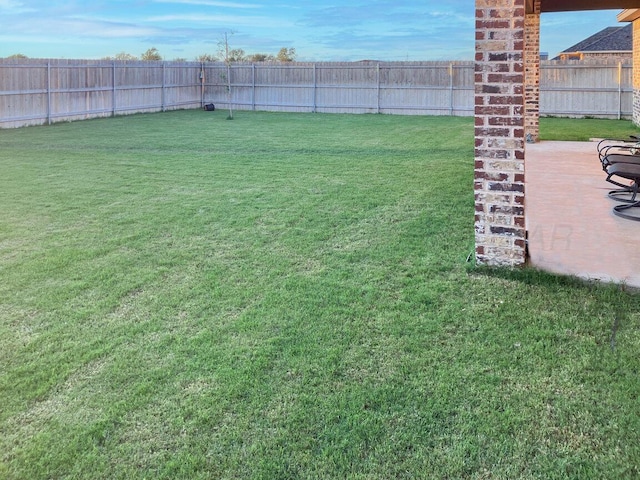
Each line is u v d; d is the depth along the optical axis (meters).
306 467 2.06
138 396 2.54
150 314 3.43
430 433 2.23
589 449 2.11
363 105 21.16
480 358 2.81
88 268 4.23
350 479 1.99
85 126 15.83
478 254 4.11
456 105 19.88
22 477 2.03
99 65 18.38
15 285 3.89
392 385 2.58
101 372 2.76
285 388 2.58
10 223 5.51
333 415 2.36
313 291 3.73
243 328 3.21
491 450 2.12
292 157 9.93
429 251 4.51
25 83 15.80
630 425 2.24
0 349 3.01
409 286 3.78
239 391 2.56
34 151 10.83
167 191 7.04
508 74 3.80
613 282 3.63
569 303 3.43
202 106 23.80
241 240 4.91
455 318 3.28
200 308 3.50
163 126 15.88
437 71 19.88
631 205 5.59
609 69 17.47
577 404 2.39
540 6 10.21
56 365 2.83
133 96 20.09
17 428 2.32
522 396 2.47
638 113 15.29
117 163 9.36
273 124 16.58
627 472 1.98
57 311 3.48
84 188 7.25
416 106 20.42
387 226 5.28
